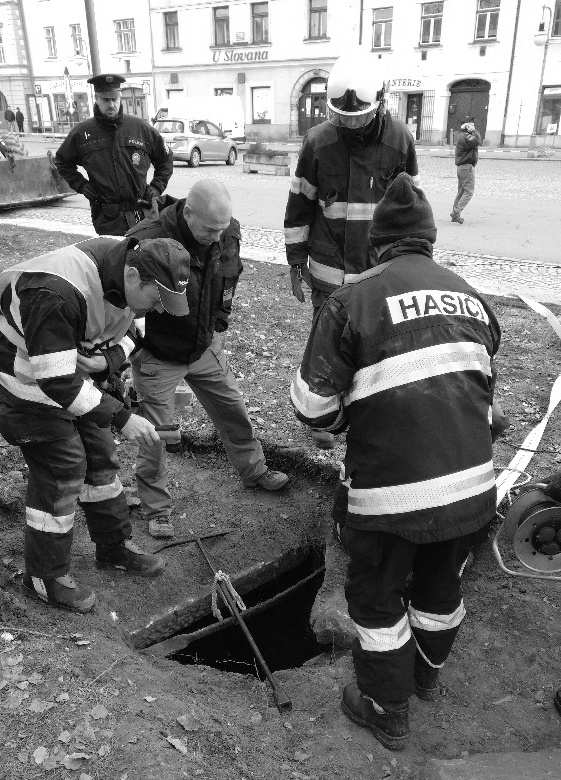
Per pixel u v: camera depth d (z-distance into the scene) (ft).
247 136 123.95
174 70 128.06
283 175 68.33
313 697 8.58
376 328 6.93
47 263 7.95
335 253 12.89
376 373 6.91
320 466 13.71
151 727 7.41
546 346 20.11
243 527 12.47
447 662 9.11
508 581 10.50
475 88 102.53
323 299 13.53
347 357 7.08
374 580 7.44
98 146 18.52
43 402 8.43
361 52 11.37
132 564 10.88
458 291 7.28
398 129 12.01
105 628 9.71
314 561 12.49
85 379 8.54
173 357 10.79
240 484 13.70
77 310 7.90
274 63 116.57
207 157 79.25
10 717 7.40
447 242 35.12
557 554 9.38
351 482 7.48
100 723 7.38
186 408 15.80
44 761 6.89
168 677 8.77
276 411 16.05
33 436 8.59
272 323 22.38
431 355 6.90
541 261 30.48
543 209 45.32
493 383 7.67
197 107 100.17
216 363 11.79
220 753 7.30
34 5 138.51
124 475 13.56
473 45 99.09
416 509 6.89
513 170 71.87
